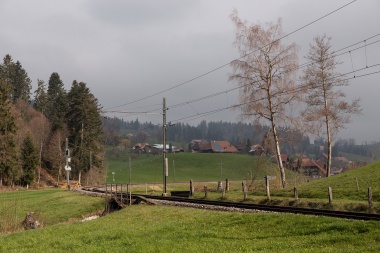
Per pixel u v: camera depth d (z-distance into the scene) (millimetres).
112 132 181625
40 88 144375
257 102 46625
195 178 120625
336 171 160875
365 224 16891
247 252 14781
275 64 46969
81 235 22125
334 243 15297
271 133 47625
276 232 18422
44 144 116000
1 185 87375
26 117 126500
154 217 27141
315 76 53125
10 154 87562
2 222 34062
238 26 47344
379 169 43562
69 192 59531
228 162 147875
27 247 20453
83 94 104688
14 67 141625
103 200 43562
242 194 42531
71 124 106688
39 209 43719
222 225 21297
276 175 49875
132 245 17906
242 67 47094
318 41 52844
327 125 53031
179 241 18109
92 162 104125
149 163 154250
